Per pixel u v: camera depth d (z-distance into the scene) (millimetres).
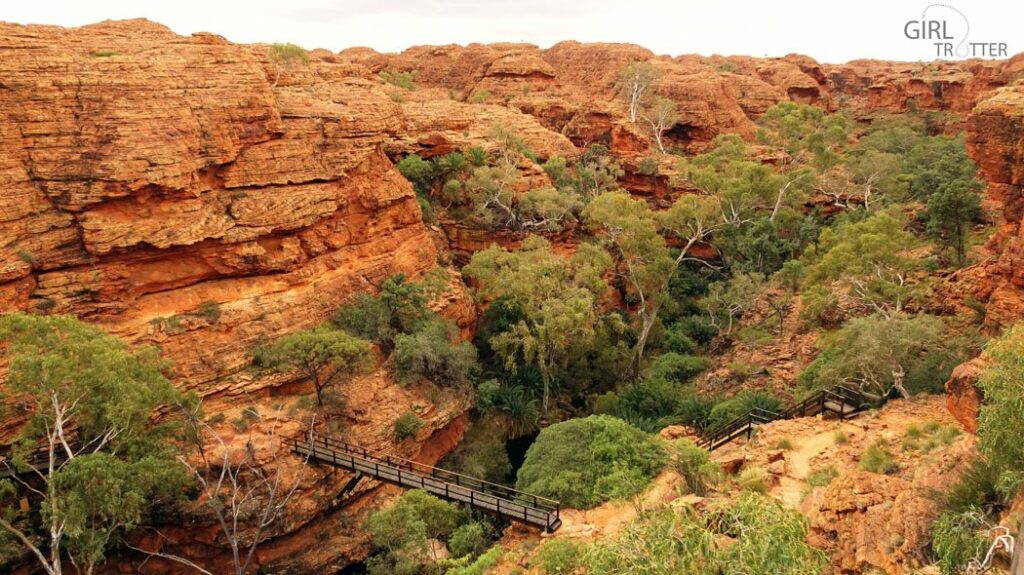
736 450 26766
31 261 28781
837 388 30750
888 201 64250
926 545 14562
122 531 26031
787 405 36188
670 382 41906
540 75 101812
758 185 62188
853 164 71125
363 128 41969
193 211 33312
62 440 21672
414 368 36594
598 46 116625
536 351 42812
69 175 30125
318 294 37469
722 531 11156
